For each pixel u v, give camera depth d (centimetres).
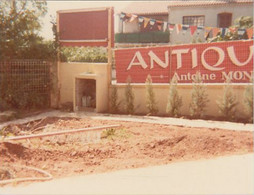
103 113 1255
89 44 1344
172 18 3081
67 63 1391
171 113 1143
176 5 3041
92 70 1310
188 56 1199
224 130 877
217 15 2936
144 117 1134
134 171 602
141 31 3203
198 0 3070
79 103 1323
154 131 900
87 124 1012
